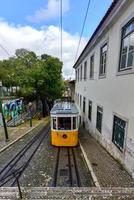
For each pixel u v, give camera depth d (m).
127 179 6.39
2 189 5.59
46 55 35.91
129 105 6.71
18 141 13.44
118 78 7.92
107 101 9.65
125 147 7.09
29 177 7.30
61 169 8.16
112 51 8.86
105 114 10.07
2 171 8.01
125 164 7.10
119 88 7.79
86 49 15.98
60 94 35.62
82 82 20.67
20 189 5.32
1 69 39.34
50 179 7.12
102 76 10.80
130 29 6.92
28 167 8.40
